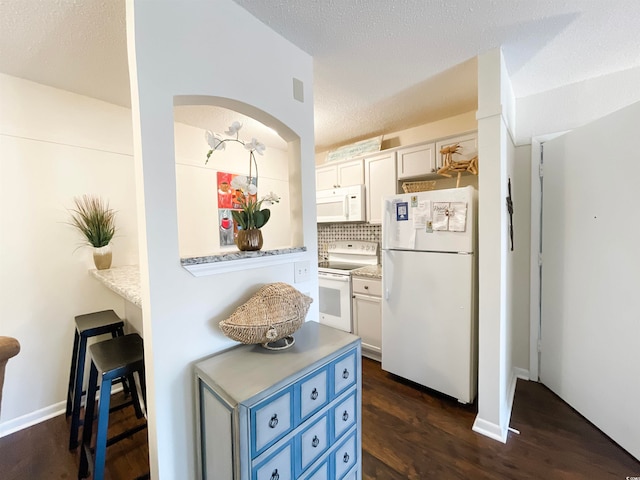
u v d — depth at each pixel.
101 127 2.11
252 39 1.32
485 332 1.73
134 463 1.53
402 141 3.02
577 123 2.08
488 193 1.69
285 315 1.17
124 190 2.23
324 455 1.14
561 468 1.47
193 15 1.10
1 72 1.72
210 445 1.04
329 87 2.05
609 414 1.67
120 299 2.22
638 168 1.51
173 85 1.04
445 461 1.53
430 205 2.08
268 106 1.40
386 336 2.38
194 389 1.12
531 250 2.27
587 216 1.81
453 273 1.98
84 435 1.45
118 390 2.25
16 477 1.46
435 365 2.09
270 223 3.48
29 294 1.86
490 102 1.66
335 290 2.99
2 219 1.76
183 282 1.08
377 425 1.82
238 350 1.21
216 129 2.78
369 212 3.11
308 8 1.29
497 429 1.68
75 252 2.02
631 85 1.91
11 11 1.22
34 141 1.85
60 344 1.98
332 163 3.39
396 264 2.28
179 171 2.62
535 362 2.30
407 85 2.03
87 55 1.56
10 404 1.80
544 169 2.19
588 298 1.81
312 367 1.08
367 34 1.48
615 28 1.48
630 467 1.47
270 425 0.94
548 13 1.36
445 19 1.39
